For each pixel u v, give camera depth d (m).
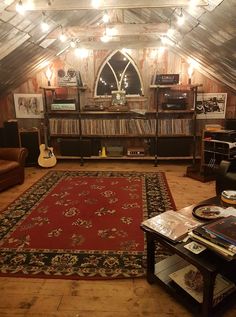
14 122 4.30
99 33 3.24
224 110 4.45
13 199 3.12
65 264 1.93
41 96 4.62
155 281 1.69
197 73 4.35
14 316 1.50
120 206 2.87
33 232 2.38
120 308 1.54
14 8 2.09
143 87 4.53
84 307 1.56
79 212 2.75
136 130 4.51
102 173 4.07
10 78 3.93
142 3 2.15
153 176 3.89
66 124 4.56
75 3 2.18
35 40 3.08
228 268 1.39
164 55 4.34
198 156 4.55
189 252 1.37
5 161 3.53
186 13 2.44
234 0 1.74
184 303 1.49
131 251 2.07
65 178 3.85
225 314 1.49
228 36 2.33
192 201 2.98
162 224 1.61
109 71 4.57
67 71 4.27
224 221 1.48
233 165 2.78
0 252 2.09
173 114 4.57
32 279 1.79
